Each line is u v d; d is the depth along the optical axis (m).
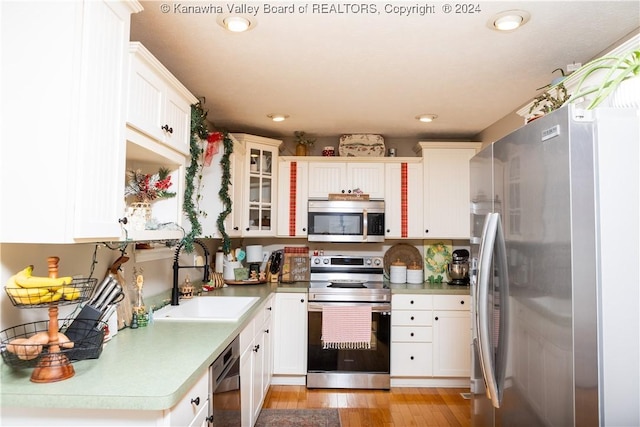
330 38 2.03
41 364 1.29
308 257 4.07
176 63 2.35
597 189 1.16
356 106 3.15
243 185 3.62
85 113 1.28
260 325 2.82
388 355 3.47
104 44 1.38
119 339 1.79
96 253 1.88
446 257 4.11
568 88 1.71
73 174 1.24
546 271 1.26
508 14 1.79
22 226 1.24
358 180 3.95
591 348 1.14
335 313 3.45
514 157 1.48
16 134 1.25
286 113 3.36
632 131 1.17
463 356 3.55
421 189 3.95
